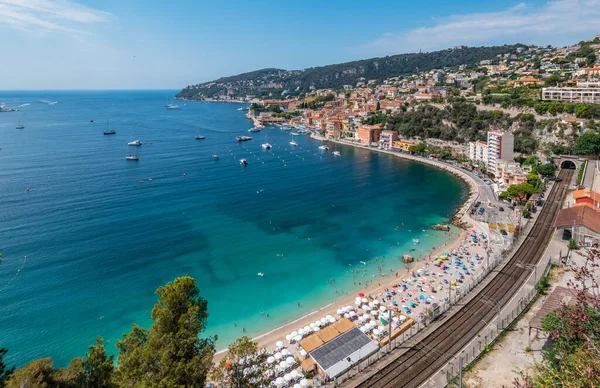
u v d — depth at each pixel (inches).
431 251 4028.1
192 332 1369.3
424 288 3223.4
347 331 2529.5
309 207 5561.0
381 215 5191.9
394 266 3722.9
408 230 4640.8
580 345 1132.5
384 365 2180.1
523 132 7440.9
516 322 2425.0
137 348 1376.7
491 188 5984.3
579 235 3511.3
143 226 4687.5
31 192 5910.4
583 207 3750.0
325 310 3014.3
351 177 7367.1
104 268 3607.3
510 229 4217.5
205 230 4623.5
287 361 2335.1
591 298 1050.7
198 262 3791.8
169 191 6264.8
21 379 1041.5
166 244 4185.5
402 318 2741.1
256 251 4072.3
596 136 6245.1
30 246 4018.2
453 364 2112.5
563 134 6855.3
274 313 2992.1
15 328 2719.0
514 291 2844.5
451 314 2637.8
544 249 3528.5
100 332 2701.8
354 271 3651.6
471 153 7711.6
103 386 1230.3
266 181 7086.6
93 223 4731.8
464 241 4136.3
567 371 1002.7
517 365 2020.2
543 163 6166.3
